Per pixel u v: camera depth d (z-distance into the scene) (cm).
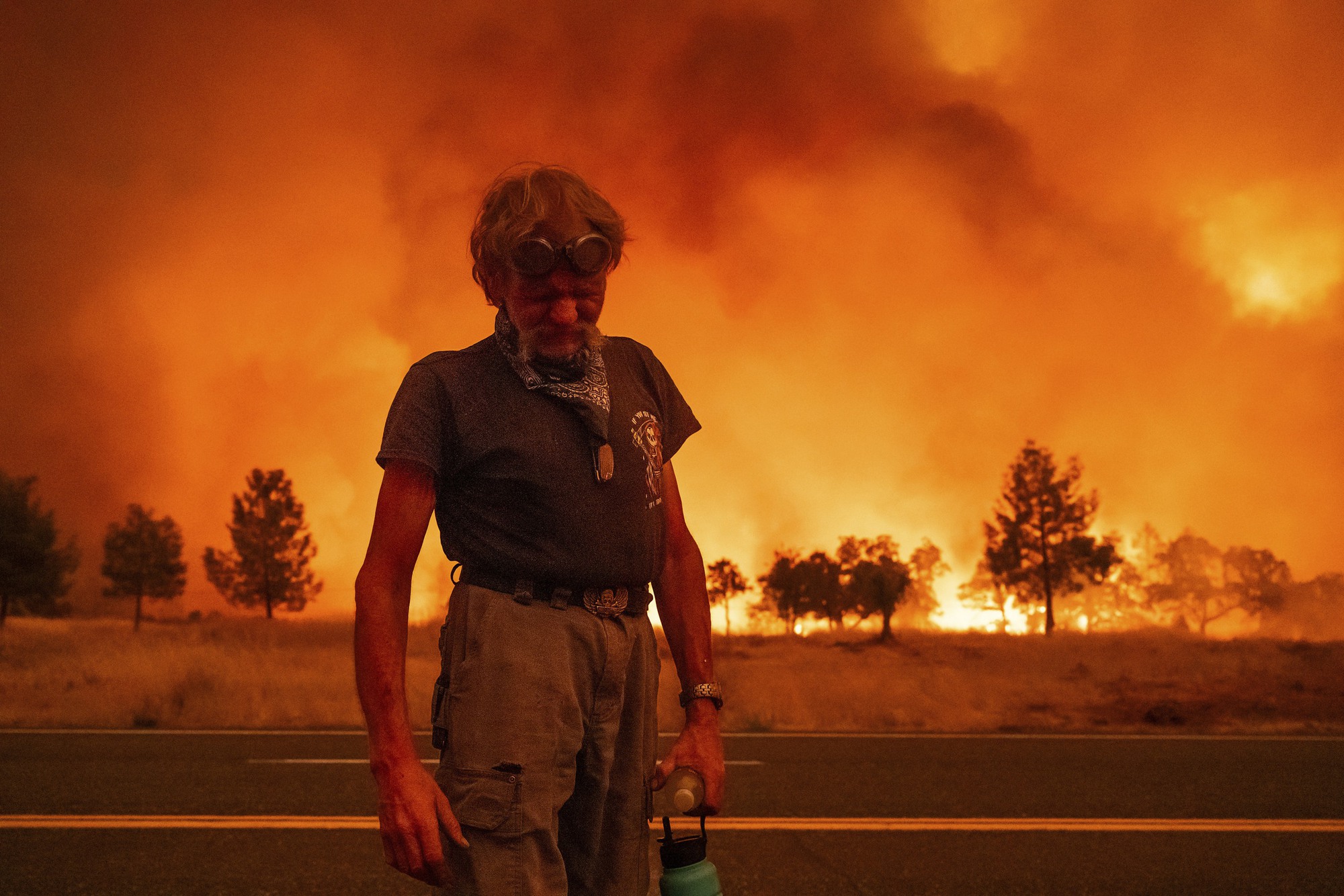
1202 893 387
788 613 4847
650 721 164
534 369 156
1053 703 1115
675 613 176
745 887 389
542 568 151
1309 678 1391
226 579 4734
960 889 388
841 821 502
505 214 153
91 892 375
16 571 3234
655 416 169
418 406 153
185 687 1070
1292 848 454
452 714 151
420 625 2211
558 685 150
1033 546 3759
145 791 563
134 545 4634
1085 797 567
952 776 632
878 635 2855
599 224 156
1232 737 841
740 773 644
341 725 880
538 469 151
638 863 162
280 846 442
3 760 671
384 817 138
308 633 2570
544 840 147
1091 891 388
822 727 918
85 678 1225
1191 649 2075
